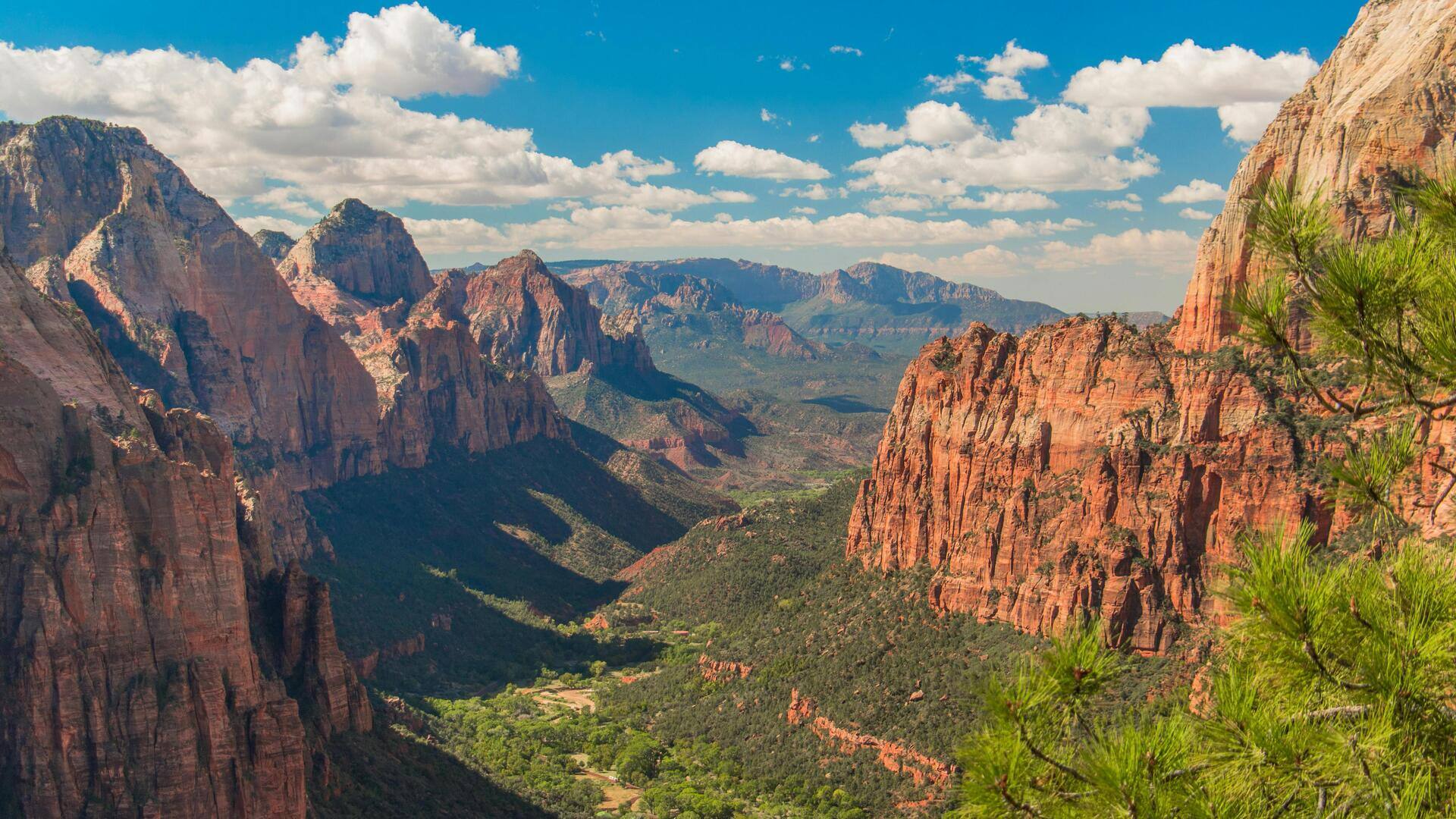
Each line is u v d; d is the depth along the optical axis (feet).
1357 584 76.64
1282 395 383.04
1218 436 388.37
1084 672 80.12
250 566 390.83
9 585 279.69
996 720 81.30
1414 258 81.35
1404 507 85.92
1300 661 74.74
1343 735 71.61
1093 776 75.82
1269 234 91.30
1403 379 82.23
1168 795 73.92
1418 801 68.08
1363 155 347.97
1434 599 73.77
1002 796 77.20
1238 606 78.54
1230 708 76.07
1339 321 83.87
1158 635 378.32
